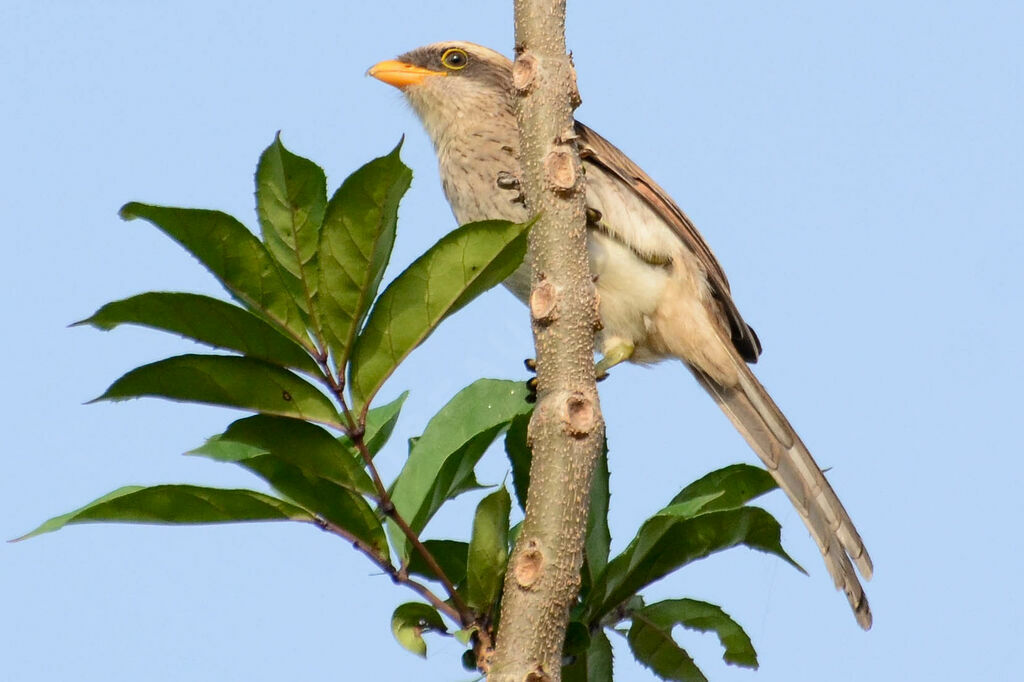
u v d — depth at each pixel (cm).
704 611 614
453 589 515
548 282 511
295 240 493
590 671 594
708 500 572
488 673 478
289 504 513
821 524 906
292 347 484
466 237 468
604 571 580
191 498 501
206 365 479
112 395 477
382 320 486
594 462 493
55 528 483
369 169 460
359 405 498
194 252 467
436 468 608
